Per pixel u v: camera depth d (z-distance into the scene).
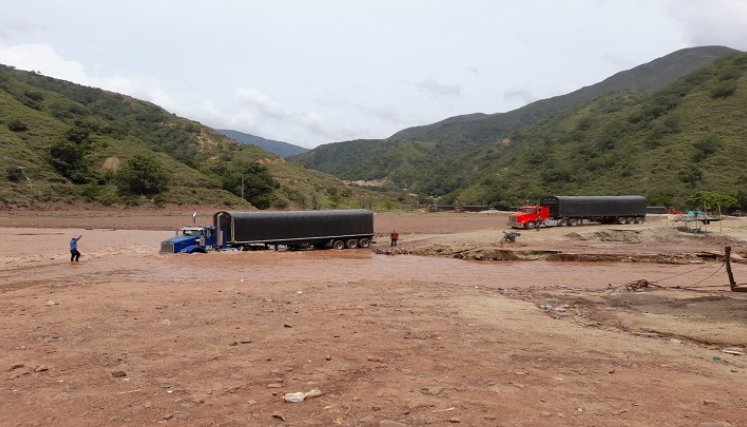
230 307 15.39
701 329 12.66
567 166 146.12
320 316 14.01
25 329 12.10
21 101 131.25
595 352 10.52
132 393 7.51
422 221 76.88
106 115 157.38
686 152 112.00
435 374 8.73
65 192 90.06
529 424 6.44
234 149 168.62
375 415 6.69
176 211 95.50
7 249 37.50
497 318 14.13
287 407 6.97
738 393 7.98
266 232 36.50
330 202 138.38
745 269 28.12
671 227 44.12
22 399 7.23
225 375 8.50
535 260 33.25
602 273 27.42
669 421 6.64
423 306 16.02
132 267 28.14
